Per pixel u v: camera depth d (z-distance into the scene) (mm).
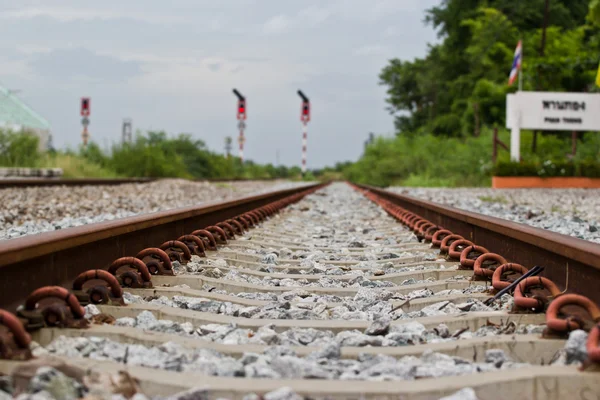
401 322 3574
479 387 2426
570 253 3639
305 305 4137
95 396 2273
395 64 68000
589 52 44031
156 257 5004
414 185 32250
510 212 13641
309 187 27766
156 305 3727
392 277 5293
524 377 2473
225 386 2381
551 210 14039
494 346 3008
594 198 19266
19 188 16422
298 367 2615
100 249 4430
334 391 2352
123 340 3057
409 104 67375
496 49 49125
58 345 2848
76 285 3664
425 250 7105
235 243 7398
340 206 16781
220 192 22234
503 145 30891
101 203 14461
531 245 4711
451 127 53438
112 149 33312
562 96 29141
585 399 2457
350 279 5254
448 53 56781
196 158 45062
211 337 3305
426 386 2408
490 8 50938
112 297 3713
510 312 3652
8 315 2592
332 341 3068
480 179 32156
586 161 28625
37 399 2117
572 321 3010
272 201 14875
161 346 2936
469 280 4863
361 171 46750
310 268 5848
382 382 2457
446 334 3389
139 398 2244
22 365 2416
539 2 52375
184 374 2510
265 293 4617
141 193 18672
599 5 37188
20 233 8312
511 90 42469
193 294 4215
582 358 2615
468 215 6707
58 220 10742
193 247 5941
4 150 25547
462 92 53781
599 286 3377
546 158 29922
